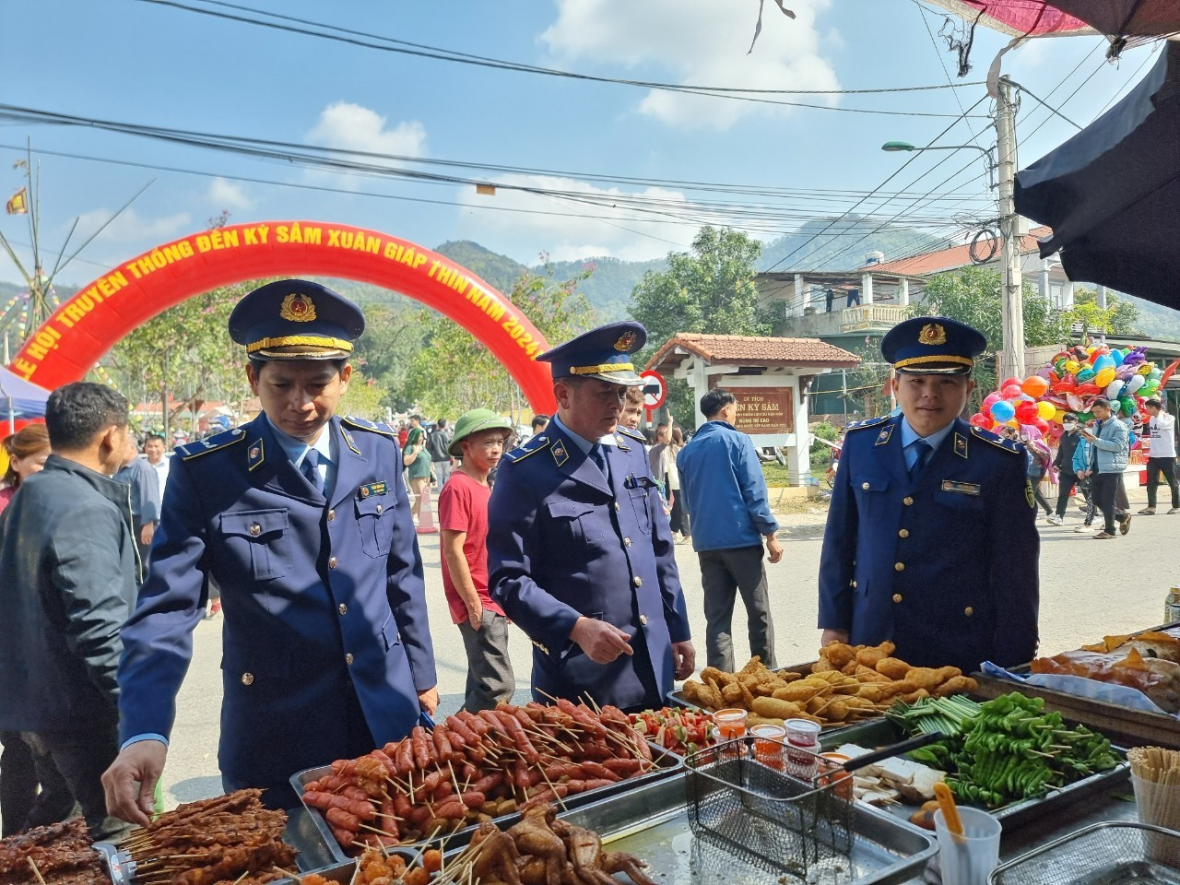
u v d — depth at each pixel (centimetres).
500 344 1127
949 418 313
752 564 538
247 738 236
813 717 250
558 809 186
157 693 211
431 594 951
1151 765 180
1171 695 229
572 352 297
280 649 237
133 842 175
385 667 248
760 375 1619
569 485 300
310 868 173
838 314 3056
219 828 172
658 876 165
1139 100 275
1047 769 198
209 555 239
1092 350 1278
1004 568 306
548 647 272
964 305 2280
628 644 266
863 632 319
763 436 1620
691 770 178
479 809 190
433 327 3534
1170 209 313
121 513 306
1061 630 664
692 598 888
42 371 991
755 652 545
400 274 1095
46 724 284
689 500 554
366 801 182
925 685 260
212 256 1033
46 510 284
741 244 3294
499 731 204
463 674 643
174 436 2302
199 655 717
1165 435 1343
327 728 238
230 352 2606
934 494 313
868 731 239
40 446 421
